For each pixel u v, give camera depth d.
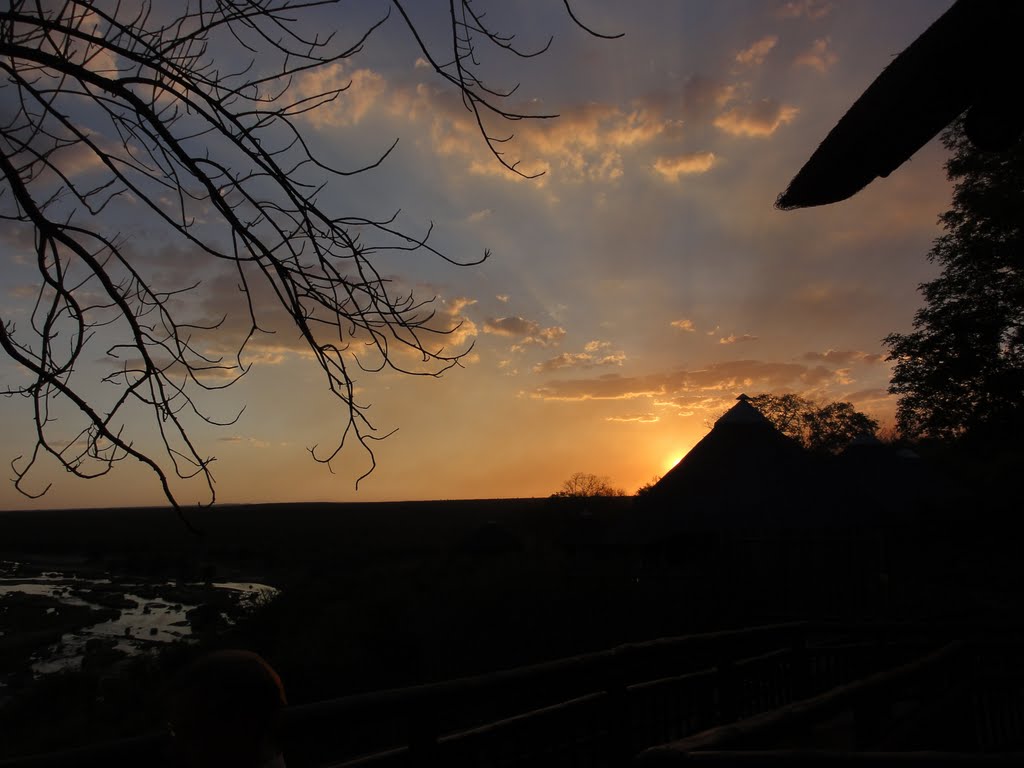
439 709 2.88
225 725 1.60
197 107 2.18
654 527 20.97
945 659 3.78
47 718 16.86
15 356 1.87
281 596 28.81
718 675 4.75
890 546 18.36
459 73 2.44
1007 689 5.14
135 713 16.25
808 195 3.25
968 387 29.14
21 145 2.16
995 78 2.61
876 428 55.81
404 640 18.95
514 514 64.25
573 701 3.62
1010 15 2.36
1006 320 27.53
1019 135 2.78
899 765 1.21
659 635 15.26
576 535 24.39
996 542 23.36
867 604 15.86
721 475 21.75
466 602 19.34
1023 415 27.69
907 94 2.70
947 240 28.53
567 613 16.20
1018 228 25.70
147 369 2.01
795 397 57.84
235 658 1.67
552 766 3.42
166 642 26.56
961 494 24.00
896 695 4.12
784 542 17.12
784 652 5.32
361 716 2.53
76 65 2.01
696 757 1.35
